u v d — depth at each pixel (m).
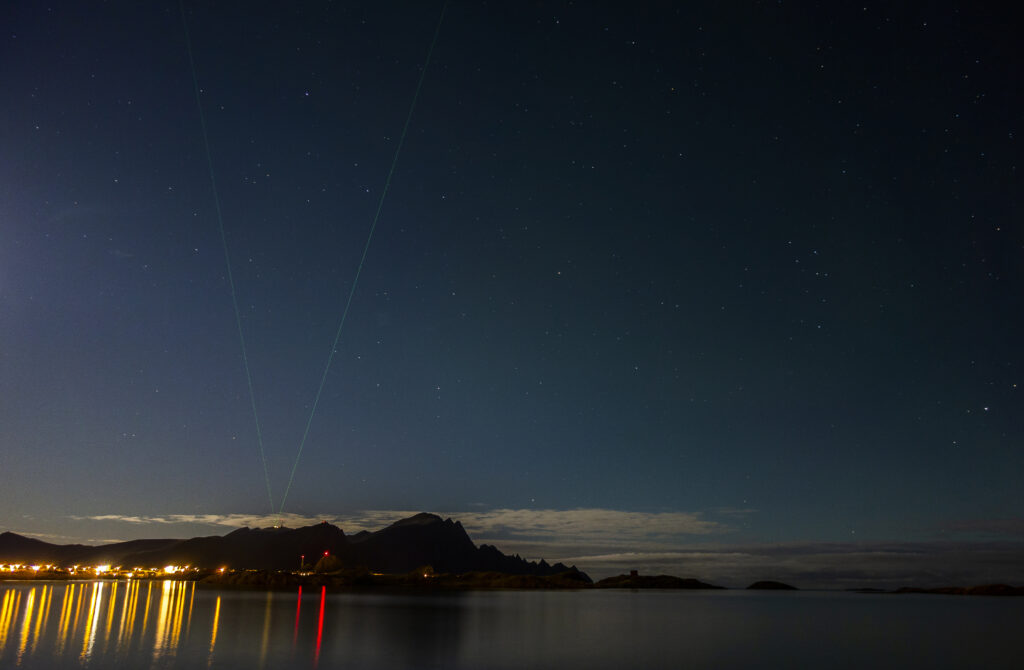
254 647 37.59
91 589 114.19
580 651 40.41
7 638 38.81
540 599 144.12
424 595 146.62
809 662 37.91
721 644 46.75
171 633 43.59
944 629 67.50
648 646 44.16
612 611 95.12
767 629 63.06
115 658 32.16
